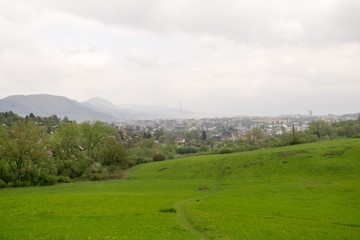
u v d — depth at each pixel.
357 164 104.25
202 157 151.12
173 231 34.97
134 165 163.75
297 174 103.88
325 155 117.31
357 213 50.34
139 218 41.78
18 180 111.44
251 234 34.94
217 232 35.38
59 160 134.25
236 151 176.50
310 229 39.03
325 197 66.75
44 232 32.75
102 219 40.81
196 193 79.56
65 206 52.38
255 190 81.06
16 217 41.78
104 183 114.31
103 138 152.00
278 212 50.34
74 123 142.00
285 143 173.25
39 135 120.44
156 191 88.50
